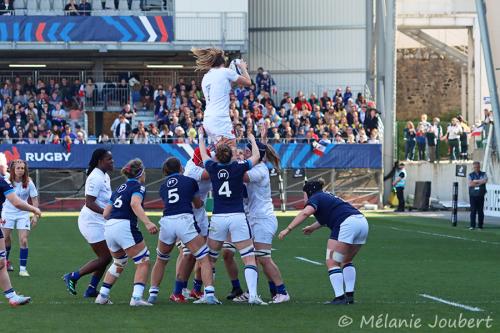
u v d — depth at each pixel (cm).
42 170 9444
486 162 8300
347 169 9688
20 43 10125
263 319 2623
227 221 2953
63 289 3400
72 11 10338
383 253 4816
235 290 3139
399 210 9200
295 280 3653
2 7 10462
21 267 3847
